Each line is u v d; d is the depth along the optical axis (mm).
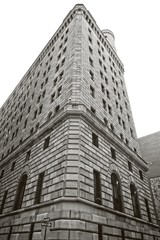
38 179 16375
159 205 38688
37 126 24344
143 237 17625
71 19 34719
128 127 29641
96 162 16203
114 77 34031
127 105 34312
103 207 13922
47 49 38844
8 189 21391
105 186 15797
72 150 14812
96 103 22078
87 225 11922
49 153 16922
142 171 25734
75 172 13547
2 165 27359
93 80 24328
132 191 20922
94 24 35906
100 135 19016
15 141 29484
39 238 12305
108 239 13039
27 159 21109
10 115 40938
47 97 25859
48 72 31141
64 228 11023
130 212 17594
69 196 12359
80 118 17094
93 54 29000
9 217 17297
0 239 16188
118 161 20141
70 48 26719
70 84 20672
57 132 17625
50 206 13000
